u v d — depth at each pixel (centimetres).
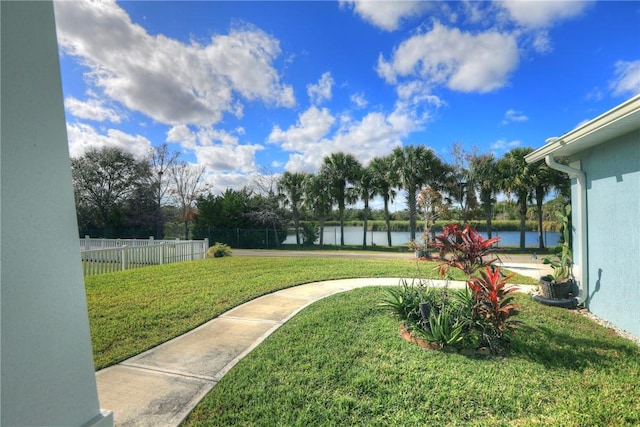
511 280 853
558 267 636
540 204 2231
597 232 534
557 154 614
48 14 123
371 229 3075
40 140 118
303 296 647
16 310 108
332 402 277
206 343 407
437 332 381
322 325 459
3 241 104
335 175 2512
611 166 495
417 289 513
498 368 337
